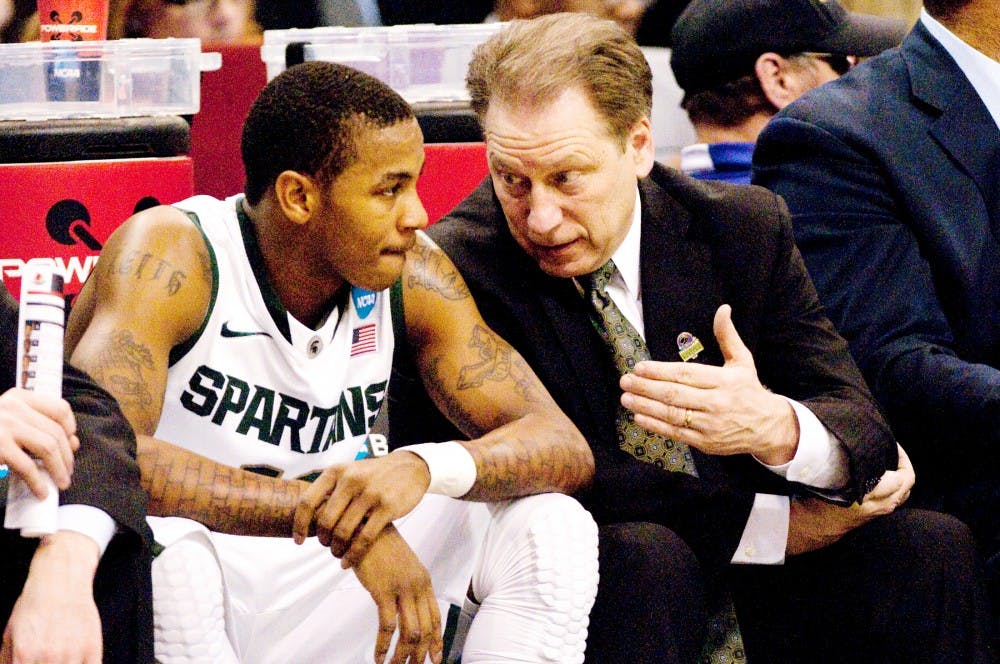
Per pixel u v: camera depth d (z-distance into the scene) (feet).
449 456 21.89
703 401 23.48
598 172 23.77
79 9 31.63
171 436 22.86
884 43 36.50
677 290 25.86
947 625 24.94
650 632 22.33
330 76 22.07
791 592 26.45
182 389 22.59
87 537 18.63
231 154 36.04
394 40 32.55
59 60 30.37
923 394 27.94
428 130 31.50
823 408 25.31
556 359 25.46
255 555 23.20
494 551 22.29
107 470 19.22
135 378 21.24
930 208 29.37
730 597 25.57
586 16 24.27
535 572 21.45
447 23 41.70
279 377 23.11
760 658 26.63
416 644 21.03
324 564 23.58
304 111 21.80
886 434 25.62
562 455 23.15
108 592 18.97
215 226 22.81
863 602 25.62
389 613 20.99
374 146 21.80
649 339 25.67
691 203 26.66
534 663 21.40
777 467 24.61
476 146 31.55
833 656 26.14
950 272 29.35
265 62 33.37
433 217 31.78
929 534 25.27
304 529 20.95
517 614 21.63
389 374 24.64
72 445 18.95
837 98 30.73
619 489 24.59
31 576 18.15
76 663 17.67
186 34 38.52
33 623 17.69
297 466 23.59
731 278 26.37
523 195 24.21
